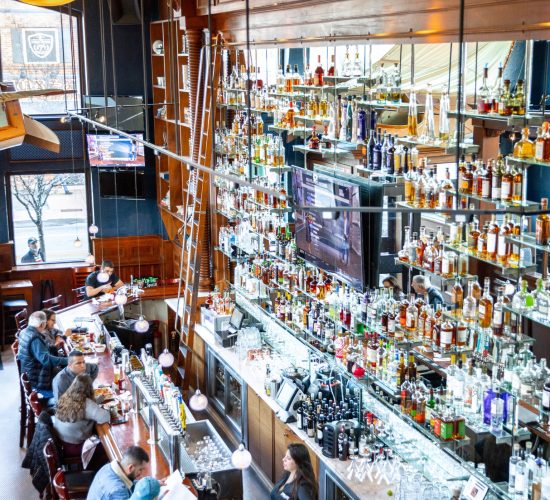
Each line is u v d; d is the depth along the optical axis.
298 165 9.75
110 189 12.97
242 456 6.03
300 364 8.49
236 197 10.08
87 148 13.07
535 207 5.42
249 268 9.97
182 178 12.27
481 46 6.73
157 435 7.14
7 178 12.88
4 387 10.95
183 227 12.04
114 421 7.62
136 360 9.27
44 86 12.90
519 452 5.46
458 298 6.06
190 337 10.55
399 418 6.68
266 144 9.15
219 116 10.43
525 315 5.34
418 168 6.43
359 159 7.42
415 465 6.42
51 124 12.98
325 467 7.06
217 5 8.82
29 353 9.07
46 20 12.72
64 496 6.12
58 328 10.46
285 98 8.70
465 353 6.10
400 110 6.52
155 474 6.59
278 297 9.15
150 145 5.43
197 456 7.08
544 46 6.27
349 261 7.43
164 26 12.28
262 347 9.27
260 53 10.19
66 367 8.35
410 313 6.57
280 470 8.05
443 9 5.35
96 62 12.84
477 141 6.14
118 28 12.84
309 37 7.71
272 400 8.10
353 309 7.48
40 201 13.10
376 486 6.59
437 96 6.67
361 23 6.53
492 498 5.56
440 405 6.22
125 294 11.18
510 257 5.50
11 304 12.38
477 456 5.81
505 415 5.58
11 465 8.86
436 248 6.27
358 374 7.12
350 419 7.34
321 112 7.99
